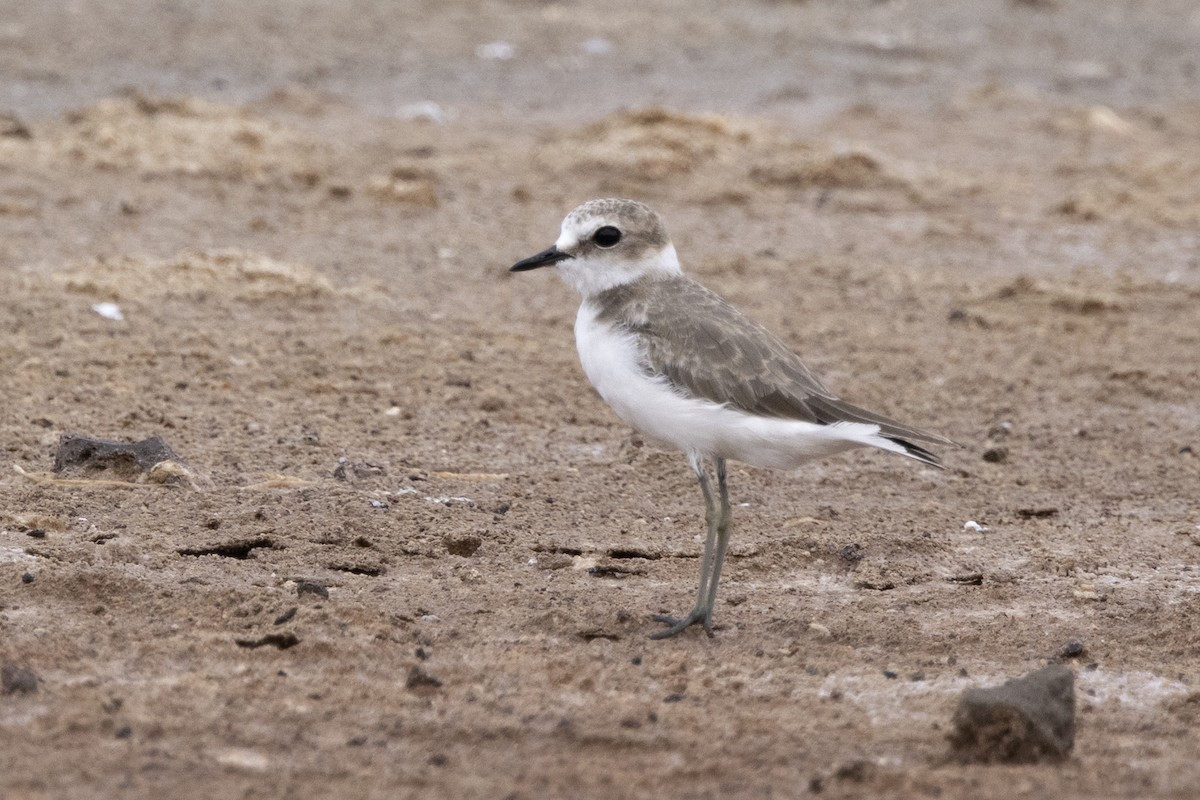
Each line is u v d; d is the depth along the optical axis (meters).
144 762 7.86
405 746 8.21
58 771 7.72
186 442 12.95
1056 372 16.44
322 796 7.62
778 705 8.90
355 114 26.34
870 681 9.28
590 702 8.82
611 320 10.14
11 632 9.28
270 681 8.88
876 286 19.16
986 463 13.84
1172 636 10.09
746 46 33.16
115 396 13.98
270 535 11.00
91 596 9.85
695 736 8.41
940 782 7.91
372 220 20.77
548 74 30.12
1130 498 13.09
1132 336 17.61
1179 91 31.09
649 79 30.08
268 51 30.17
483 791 7.72
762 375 9.64
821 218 22.09
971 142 26.62
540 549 11.29
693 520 12.09
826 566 11.29
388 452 13.15
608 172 23.30
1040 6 38.56
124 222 19.58
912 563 11.34
